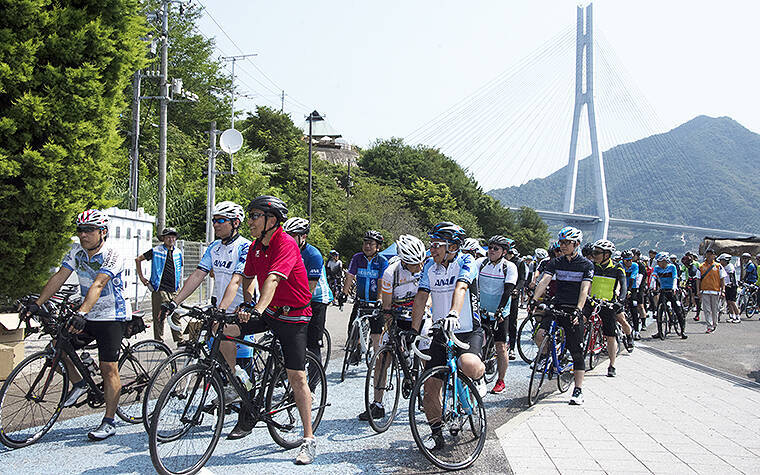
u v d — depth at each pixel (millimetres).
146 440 4703
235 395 4414
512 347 7559
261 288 4348
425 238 54688
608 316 7855
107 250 4785
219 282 5414
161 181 18875
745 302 18422
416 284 5680
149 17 18938
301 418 4414
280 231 4352
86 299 4570
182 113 37812
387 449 4660
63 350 4727
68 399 4805
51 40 7699
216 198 29406
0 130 7344
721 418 5684
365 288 7500
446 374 4500
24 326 6852
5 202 7566
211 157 18047
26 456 4277
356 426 5316
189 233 27953
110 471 3994
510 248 7840
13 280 7859
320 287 6066
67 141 7945
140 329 5250
